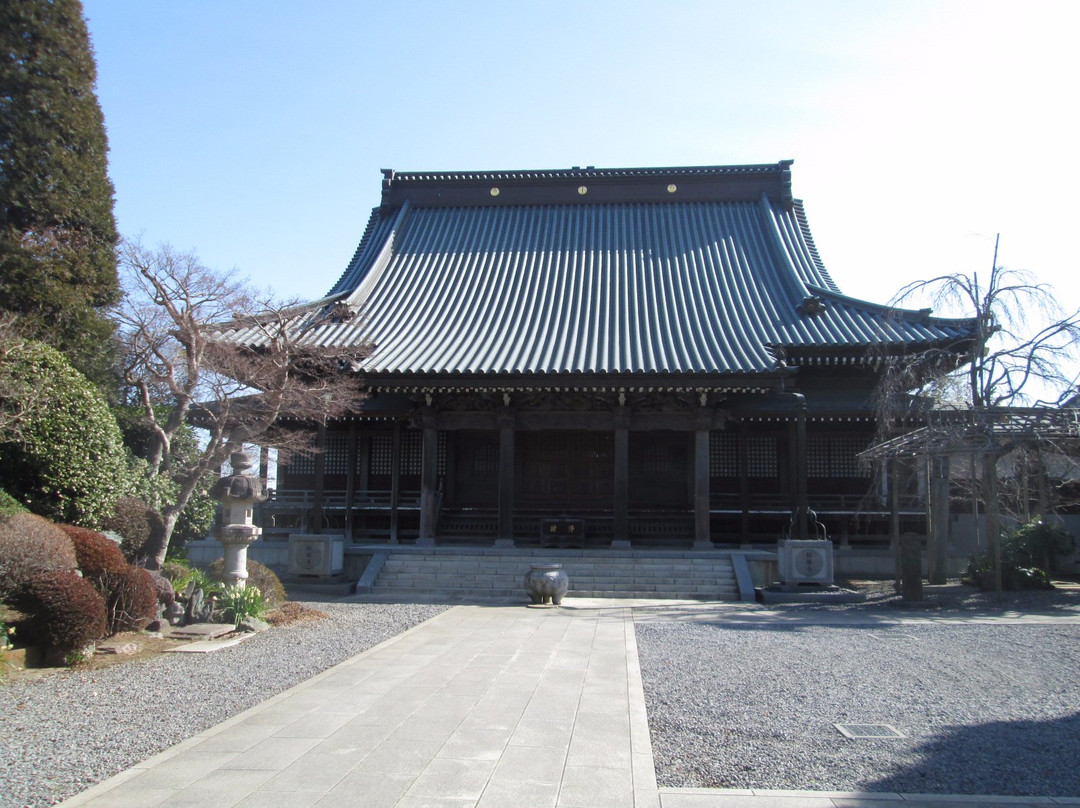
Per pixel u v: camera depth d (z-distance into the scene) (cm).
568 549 2775
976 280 2470
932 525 2592
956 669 1323
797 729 965
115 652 1417
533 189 4425
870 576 2928
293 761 812
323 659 1380
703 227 4134
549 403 2917
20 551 1366
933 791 761
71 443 1848
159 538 2023
